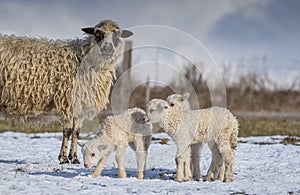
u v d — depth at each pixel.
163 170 11.13
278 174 10.88
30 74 11.78
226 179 9.64
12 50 11.92
